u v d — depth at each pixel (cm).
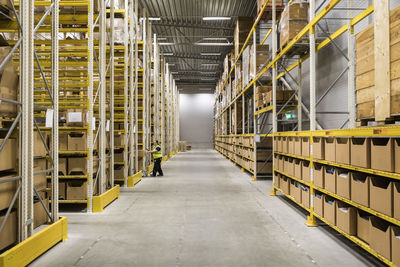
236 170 1295
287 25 645
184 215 546
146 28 1213
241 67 1267
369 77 317
